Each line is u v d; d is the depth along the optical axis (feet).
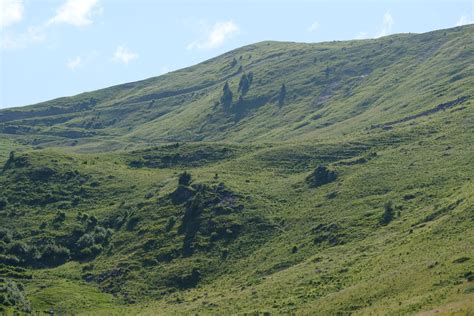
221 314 335.47
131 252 501.56
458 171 482.28
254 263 439.63
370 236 406.82
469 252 268.62
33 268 509.35
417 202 443.32
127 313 397.19
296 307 303.48
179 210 548.72
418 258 297.74
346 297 282.77
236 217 509.35
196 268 453.17
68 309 412.16
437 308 217.77
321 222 465.47
